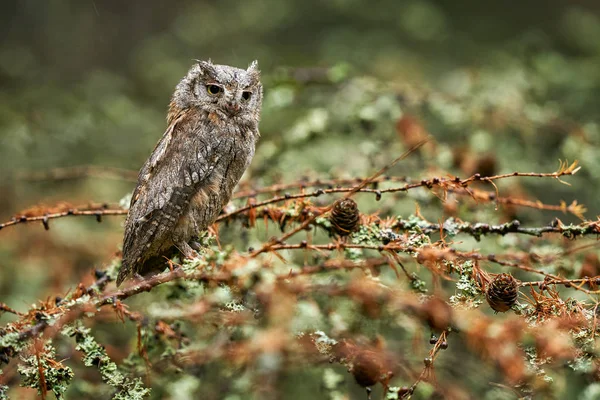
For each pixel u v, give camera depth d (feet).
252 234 34.27
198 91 32.60
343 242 26.96
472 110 43.70
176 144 31.81
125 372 29.19
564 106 50.47
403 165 39.93
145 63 66.64
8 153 48.60
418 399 28.14
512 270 33.32
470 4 73.51
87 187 47.83
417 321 24.47
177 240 31.60
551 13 73.10
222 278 23.02
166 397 29.68
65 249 41.73
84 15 77.77
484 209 34.27
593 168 40.96
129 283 30.53
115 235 42.37
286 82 43.04
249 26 67.97
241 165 32.63
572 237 26.81
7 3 74.79
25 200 46.88
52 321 24.34
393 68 58.08
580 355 23.39
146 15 82.48
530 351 23.45
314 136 41.09
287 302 22.15
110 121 53.83
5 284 40.91
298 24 70.64
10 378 27.94
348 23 69.87
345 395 28.91
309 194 28.30
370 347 24.53
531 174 26.13
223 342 25.61
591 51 58.18
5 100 54.34
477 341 22.07
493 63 52.90
